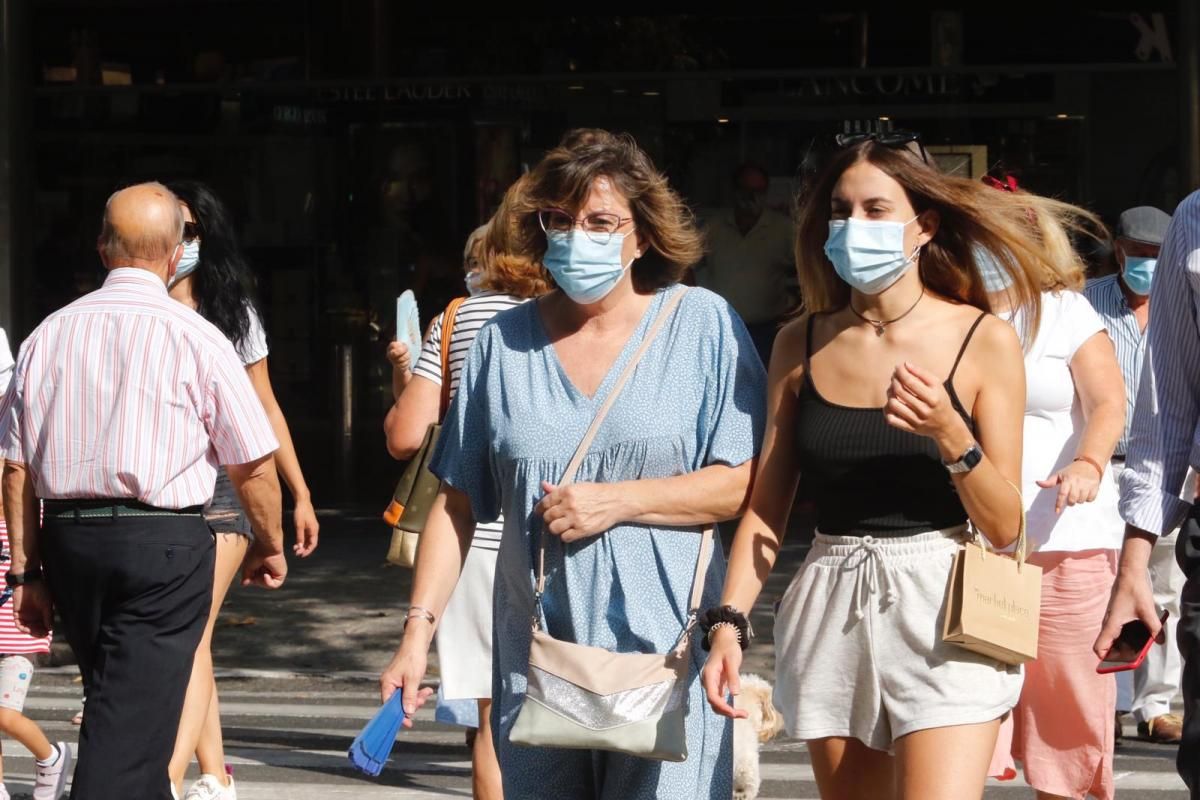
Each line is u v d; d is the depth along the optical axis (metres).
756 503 5.39
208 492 6.60
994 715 5.12
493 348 5.43
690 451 5.24
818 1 18.91
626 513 5.12
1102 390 6.80
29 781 9.20
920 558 5.18
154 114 19.28
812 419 5.34
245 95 19.27
